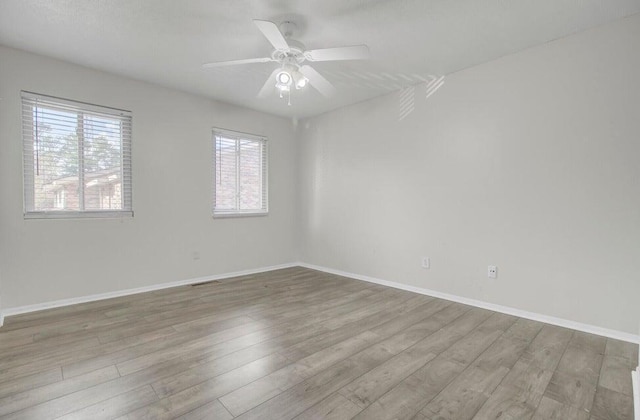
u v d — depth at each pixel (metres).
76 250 3.15
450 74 3.30
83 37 2.62
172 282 3.80
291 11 2.26
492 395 1.73
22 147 2.86
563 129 2.62
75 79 3.10
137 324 2.65
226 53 2.90
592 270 2.51
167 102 3.70
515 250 2.90
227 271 4.31
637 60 2.31
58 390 1.73
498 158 2.98
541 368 2.00
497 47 2.77
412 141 3.64
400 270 3.79
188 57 2.97
